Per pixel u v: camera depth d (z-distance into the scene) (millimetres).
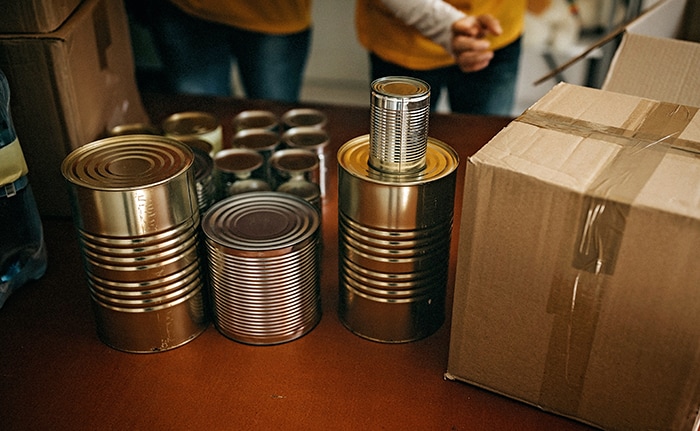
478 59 1399
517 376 778
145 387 815
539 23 2281
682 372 673
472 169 686
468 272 741
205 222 837
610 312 679
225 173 994
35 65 984
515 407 793
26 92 1003
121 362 850
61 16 1010
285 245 796
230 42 1915
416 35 1600
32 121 1027
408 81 788
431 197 771
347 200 797
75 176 769
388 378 829
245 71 1963
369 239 795
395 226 778
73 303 951
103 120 1141
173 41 1860
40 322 917
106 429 762
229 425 766
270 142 1096
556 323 717
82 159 811
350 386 816
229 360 851
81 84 1050
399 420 773
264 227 833
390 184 748
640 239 629
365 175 778
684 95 985
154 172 784
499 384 797
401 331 868
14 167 878
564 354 731
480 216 702
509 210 682
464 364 805
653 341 672
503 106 1783
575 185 644
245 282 814
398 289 828
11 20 970
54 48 974
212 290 857
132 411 784
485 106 1771
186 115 1168
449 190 794
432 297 856
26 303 950
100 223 761
